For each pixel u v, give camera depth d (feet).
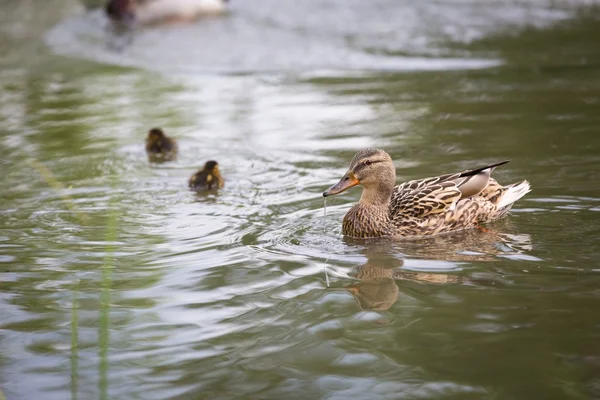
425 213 38.70
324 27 88.74
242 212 42.34
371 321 29.01
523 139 51.24
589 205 40.04
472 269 33.40
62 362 26.86
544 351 26.30
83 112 63.87
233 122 59.57
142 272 34.19
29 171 50.03
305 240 38.09
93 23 97.19
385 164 38.73
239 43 83.46
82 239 38.50
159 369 26.23
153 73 75.41
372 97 64.18
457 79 68.03
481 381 24.82
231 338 28.17
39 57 83.87
